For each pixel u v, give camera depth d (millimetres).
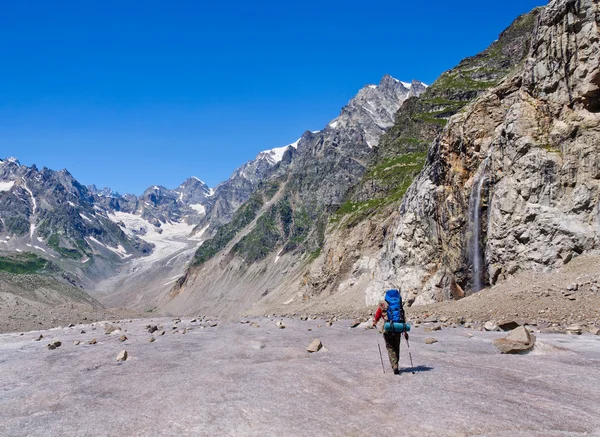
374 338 17938
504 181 31641
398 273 47594
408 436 6555
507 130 32312
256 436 6672
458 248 38938
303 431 6840
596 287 22578
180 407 8281
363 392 9039
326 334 20375
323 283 87188
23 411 8547
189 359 14070
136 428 7227
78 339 22094
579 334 16391
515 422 6969
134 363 13641
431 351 13812
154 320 43594
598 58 28422
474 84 129750
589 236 26984
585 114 29312
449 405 7859
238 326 27484
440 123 118625
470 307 26234
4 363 14680
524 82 33000
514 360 11844
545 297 23609
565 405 7797
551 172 29344
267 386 9648
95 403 8883
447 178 41656
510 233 30469
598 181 27781
